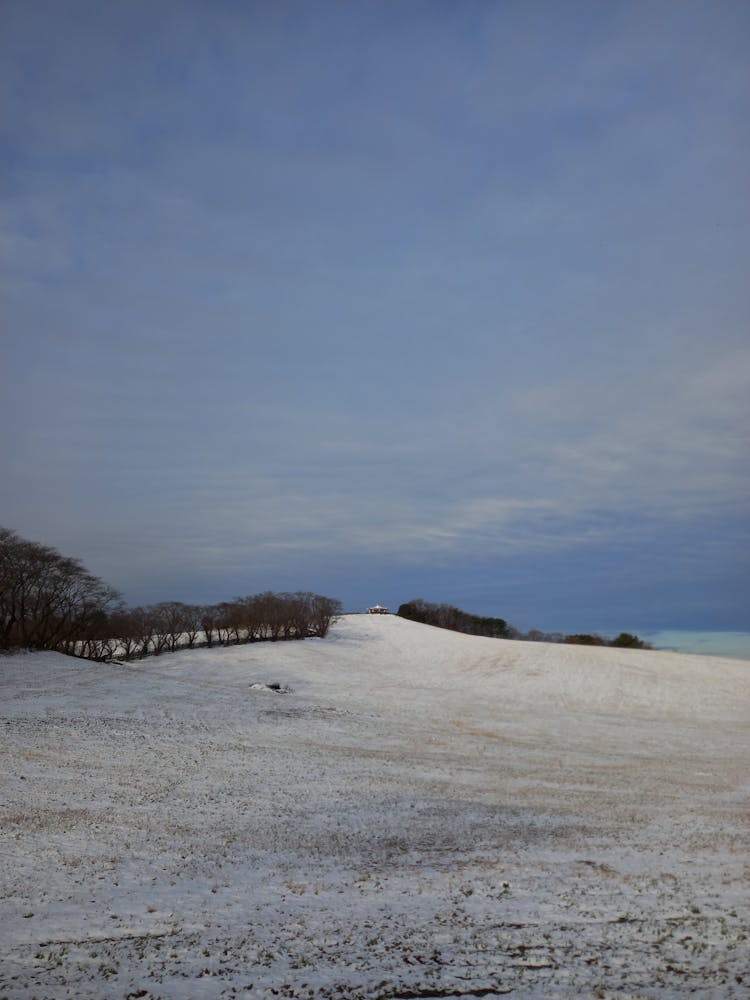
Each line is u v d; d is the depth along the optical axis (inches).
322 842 963.3
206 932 636.1
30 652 2556.6
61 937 617.3
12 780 1165.1
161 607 3543.3
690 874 834.8
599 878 816.3
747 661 3464.6
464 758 1627.7
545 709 2461.9
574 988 511.2
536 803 1253.1
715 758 1803.6
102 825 976.9
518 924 659.4
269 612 3919.8
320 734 1765.5
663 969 546.9
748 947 595.2
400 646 3878.0
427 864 875.4
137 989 508.7
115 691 2055.9
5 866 793.6
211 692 2192.4
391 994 505.0
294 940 615.8
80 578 2893.7
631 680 3019.2
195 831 981.2
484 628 6176.2
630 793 1371.8
